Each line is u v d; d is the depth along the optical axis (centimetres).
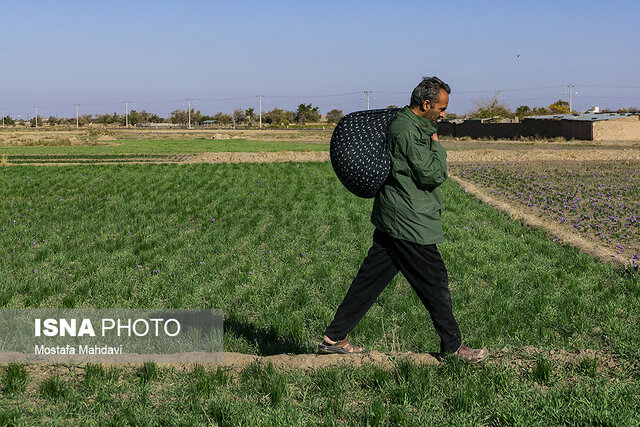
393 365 494
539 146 5600
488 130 7488
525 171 2764
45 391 444
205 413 410
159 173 2658
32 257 1005
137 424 397
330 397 439
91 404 429
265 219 1388
